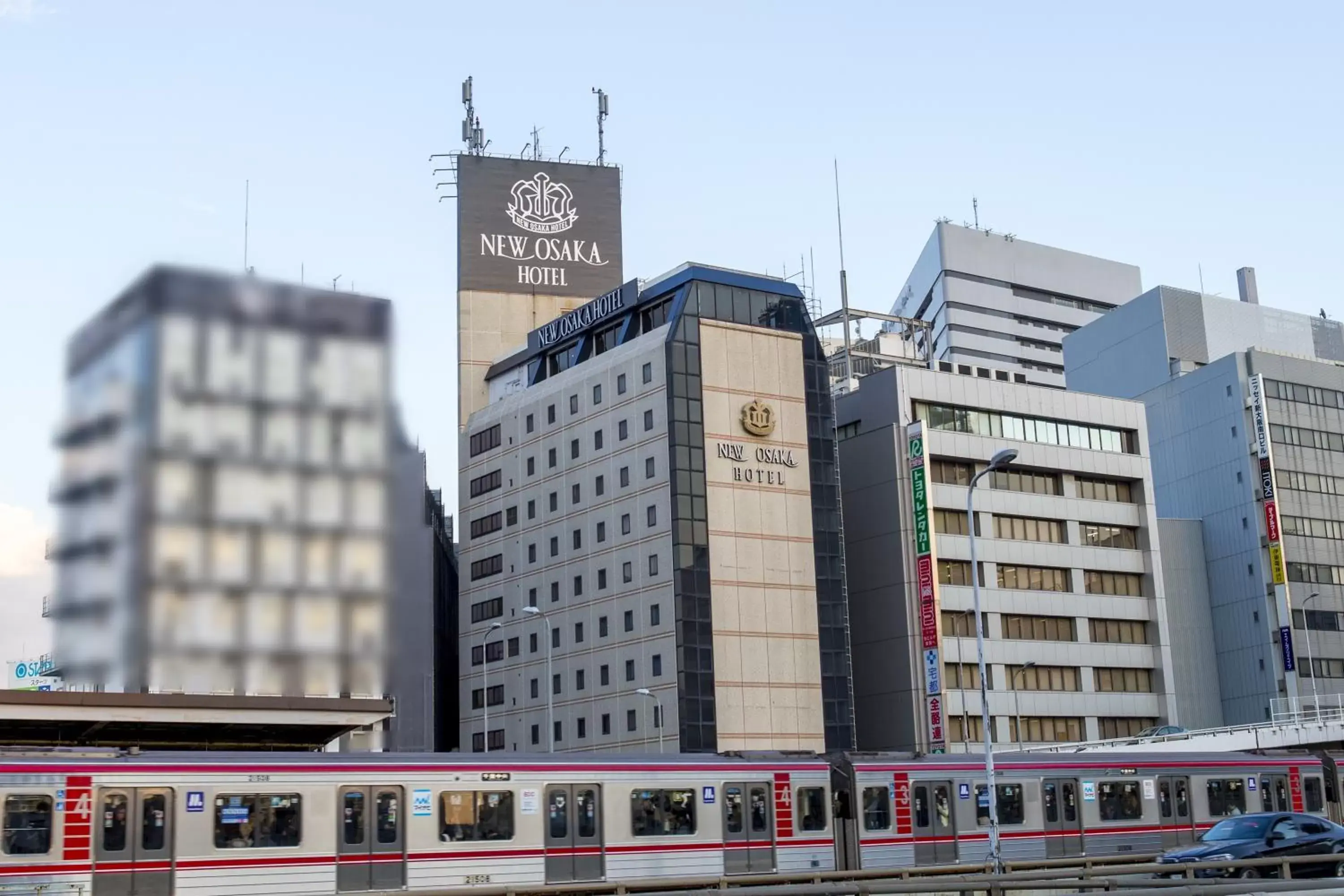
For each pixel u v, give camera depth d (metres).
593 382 114.06
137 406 96.06
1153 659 116.62
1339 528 126.56
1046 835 50.22
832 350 150.62
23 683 101.94
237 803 37.03
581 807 42.03
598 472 112.06
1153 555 118.75
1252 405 126.06
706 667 101.75
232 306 100.00
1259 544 123.69
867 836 46.72
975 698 106.81
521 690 117.06
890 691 107.12
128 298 98.31
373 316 104.50
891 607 108.12
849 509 113.25
